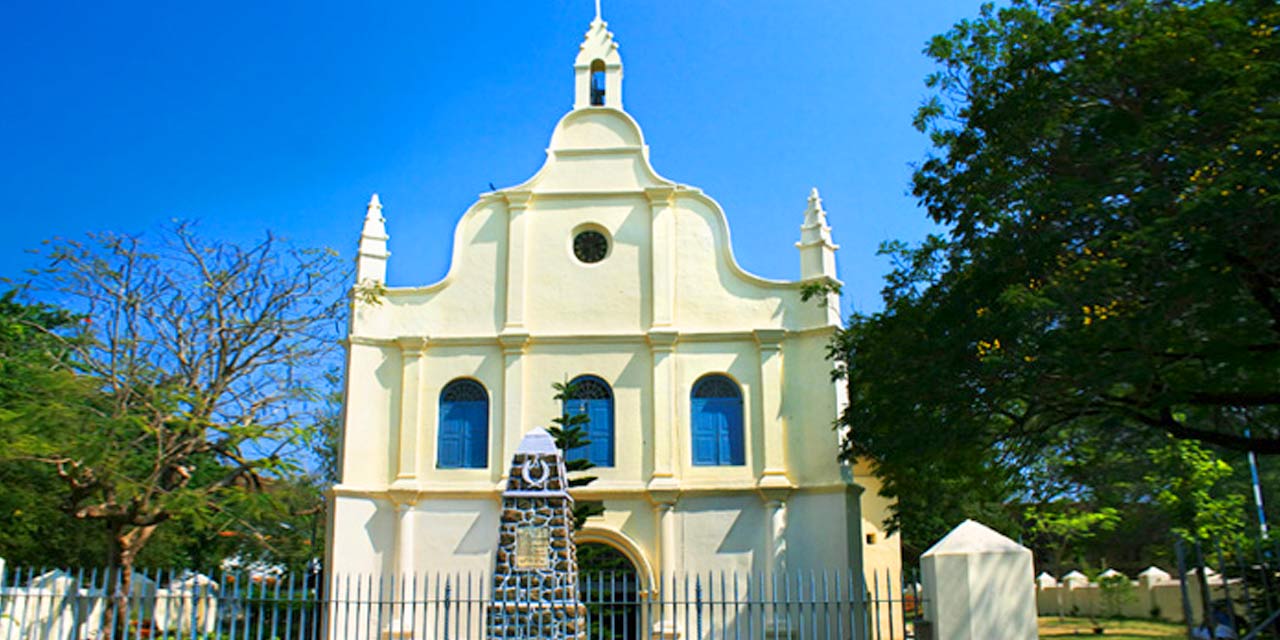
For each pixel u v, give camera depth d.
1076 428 20.05
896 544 29.80
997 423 18.22
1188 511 24.48
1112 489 29.81
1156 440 22.98
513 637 15.47
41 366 23.75
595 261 27.05
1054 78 15.64
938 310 16.83
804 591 24.16
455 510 25.19
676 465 25.11
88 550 31.92
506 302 26.52
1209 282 13.21
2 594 15.88
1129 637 30.41
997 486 22.30
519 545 15.88
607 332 26.08
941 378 16.58
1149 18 15.12
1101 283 13.98
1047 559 52.03
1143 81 14.95
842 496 24.38
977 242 16.55
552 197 27.30
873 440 19.92
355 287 26.30
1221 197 12.81
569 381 25.80
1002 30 17.16
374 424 25.83
